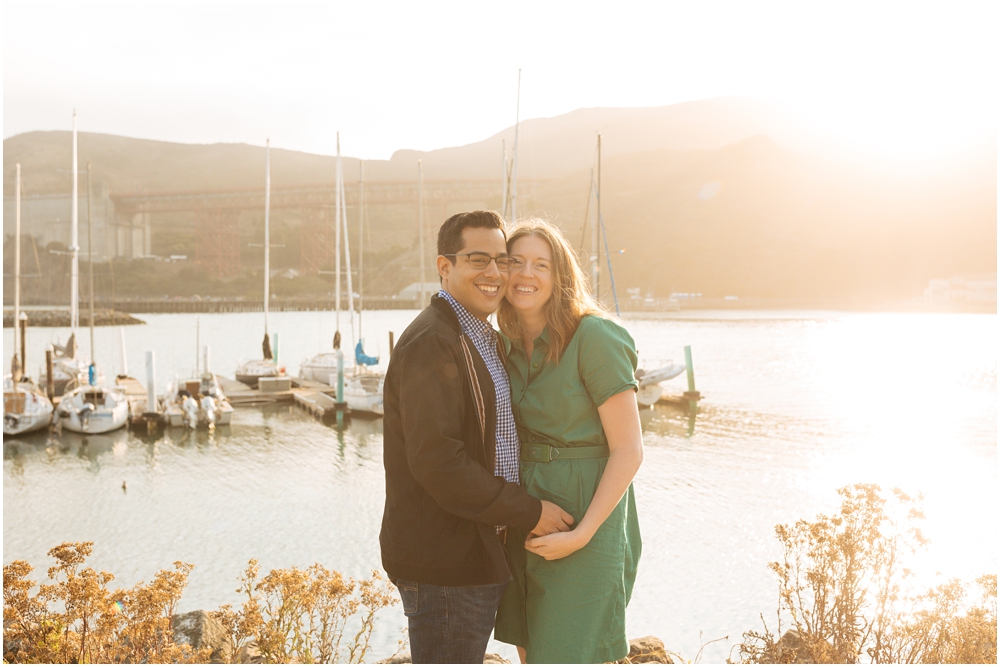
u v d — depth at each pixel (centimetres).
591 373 237
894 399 3250
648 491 1683
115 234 19325
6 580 361
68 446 2283
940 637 395
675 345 6581
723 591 1074
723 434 2441
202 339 7350
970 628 391
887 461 2005
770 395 3400
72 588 365
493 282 233
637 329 9181
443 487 209
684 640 907
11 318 8500
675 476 1834
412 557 224
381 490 1761
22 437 2386
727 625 952
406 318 11206
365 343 6869
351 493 1738
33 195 12725
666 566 1186
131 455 2177
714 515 1479
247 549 1350
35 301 12081
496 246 232
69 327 8725
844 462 2003
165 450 2241
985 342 6900
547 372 245
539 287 242
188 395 2753
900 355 5600
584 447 244
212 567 1252
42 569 1218
